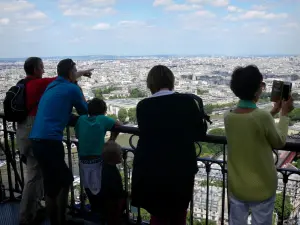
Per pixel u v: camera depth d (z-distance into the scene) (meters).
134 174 3.15
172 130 2.95
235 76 3.01
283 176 3.48
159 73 3.14
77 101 3.95
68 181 3.97
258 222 3.02
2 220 4.63
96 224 4.48
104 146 3.85
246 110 2.98
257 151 2.92
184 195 3.03
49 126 3.77
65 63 4.04
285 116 3.01
